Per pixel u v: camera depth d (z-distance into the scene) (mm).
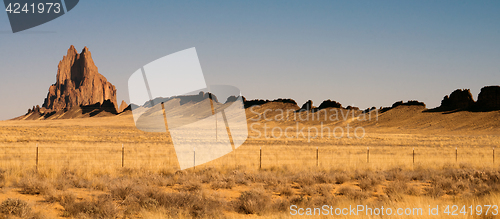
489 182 16578
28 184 12703
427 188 14812
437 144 62750
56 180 14570
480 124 146500
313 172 19703
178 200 10406
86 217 9062
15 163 20078
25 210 8914
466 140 81812
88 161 23359
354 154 35031
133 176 16781
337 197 12531
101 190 13672
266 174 18500
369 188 15141
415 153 38250
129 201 10648
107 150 33062
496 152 41469
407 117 180250
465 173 18734
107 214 9195
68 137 58469
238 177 17453
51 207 10344
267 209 10305
